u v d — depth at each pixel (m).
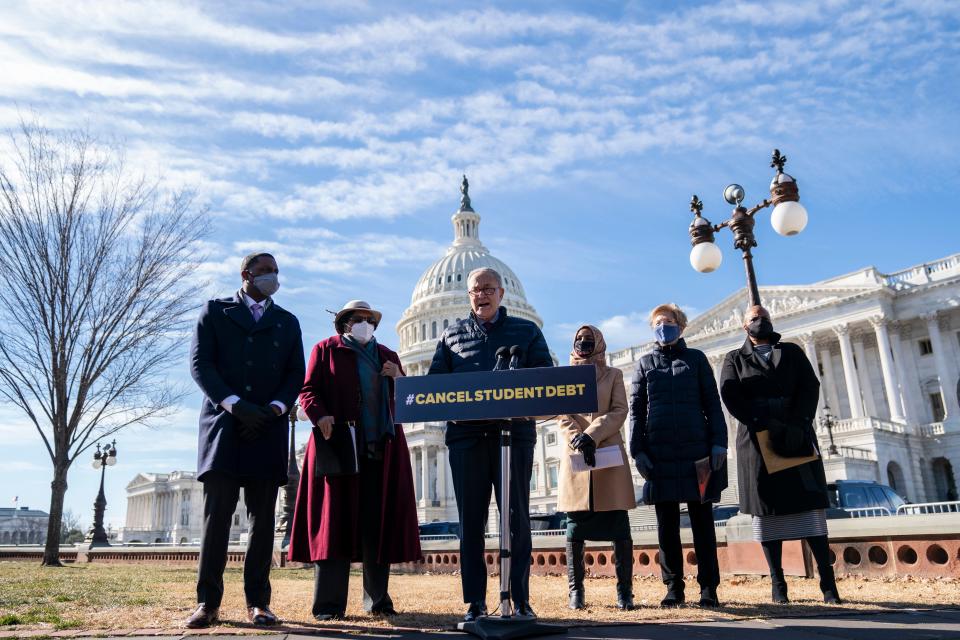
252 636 4.51
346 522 6.23
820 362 68.25
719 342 67.69
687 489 6.49
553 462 73.12
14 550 33.81
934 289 59.62
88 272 21.89
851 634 4.30
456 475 5.41
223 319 5.92
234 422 5.61
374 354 6.80
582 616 5.73
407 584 10.73
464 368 5.62
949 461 56.34
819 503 6.39
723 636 4.38
